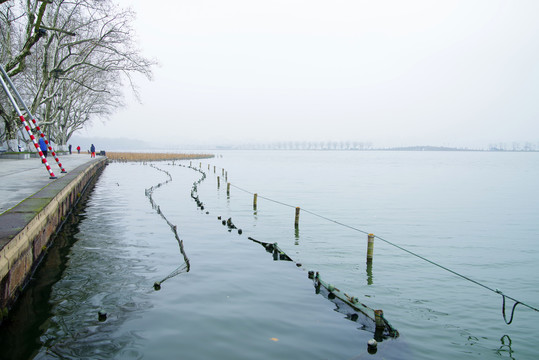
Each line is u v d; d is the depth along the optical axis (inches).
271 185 1624.0
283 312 322.7
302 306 336.8
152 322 290.8
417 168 3321.9
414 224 814.5
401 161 5334.6
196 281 387.2
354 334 291.1
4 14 1122.0
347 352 265.0
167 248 501.4
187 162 3523.6
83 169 941.2
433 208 1044.5
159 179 1572.3
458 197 1306.6
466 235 714.2
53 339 258.7
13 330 267.1
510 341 307.7
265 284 388.8
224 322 297.0
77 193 834.8
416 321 338.6
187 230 624.4
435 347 291.7
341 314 323.6
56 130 2305.6
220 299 343.6
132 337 266.7
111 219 676.1
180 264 438.6
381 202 1146.7
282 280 403.2
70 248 476.4
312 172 2571.4
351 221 828.0
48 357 236.8
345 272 469.1
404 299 390.3
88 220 660.1
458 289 425.4
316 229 716.7
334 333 290.4
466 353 285.9
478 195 1374.3
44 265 402.0
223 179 1811.0
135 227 616.7
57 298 324.8
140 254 467.5
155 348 253.8
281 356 253.8
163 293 350.0
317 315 319.6
